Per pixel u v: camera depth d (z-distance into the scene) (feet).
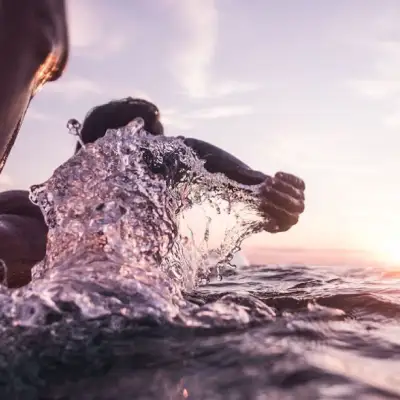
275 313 1.65
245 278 3.27
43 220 2.85
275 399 0.94
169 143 2.44
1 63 1.49
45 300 1.52
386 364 1.14
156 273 1.87
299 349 1.25
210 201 2.58
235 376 1.06
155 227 2.18
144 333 1.35
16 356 1.18
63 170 2.31
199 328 1.42
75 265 1.84
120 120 2.57
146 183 2.29
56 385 1.02
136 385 1.02
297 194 2.51
